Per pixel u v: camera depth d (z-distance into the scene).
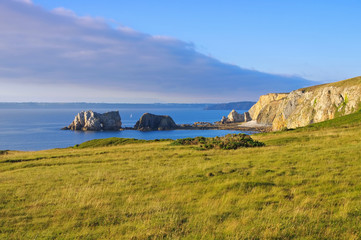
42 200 14.16
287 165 19.44
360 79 114.56
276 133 50.22
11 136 193.75
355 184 14.13
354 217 10.15
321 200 12.30
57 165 25.84
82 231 10.29
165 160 24.95
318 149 25.72
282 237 8.99
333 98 122.38
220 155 25.98
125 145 45.34
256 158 22.91
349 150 22.91
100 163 25.33
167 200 13.45
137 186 16.12
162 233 9.62
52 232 10.36
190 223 10.50
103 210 12.35
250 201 12.70
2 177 20.91
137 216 11.46
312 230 9.36
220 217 10.97
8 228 10.82
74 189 16.03
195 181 16.66
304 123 138.00
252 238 8.95
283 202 12.34
